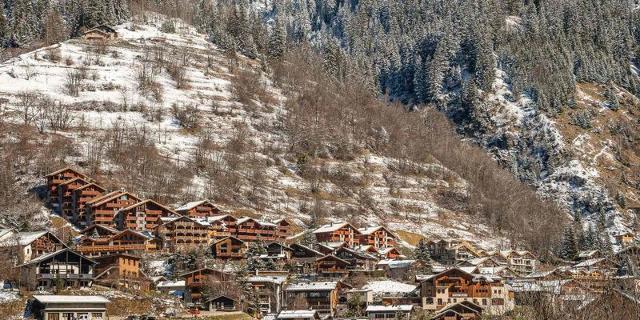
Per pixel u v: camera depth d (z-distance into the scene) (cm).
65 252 14588
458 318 14312
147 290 15375
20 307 12975
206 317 13988
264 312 15575
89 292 14062
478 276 15862
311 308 15925
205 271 15712
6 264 14962
